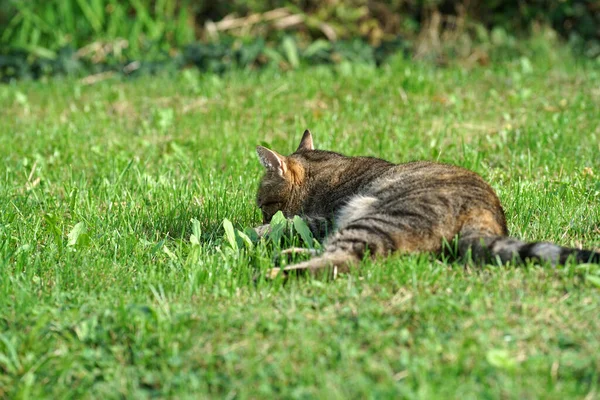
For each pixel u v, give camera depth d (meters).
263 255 9.43
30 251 9.93
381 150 14.47
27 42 24.97
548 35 23.50
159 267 9.29
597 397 6.30
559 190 11.78
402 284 8.29
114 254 9.87
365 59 22.72
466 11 24.97
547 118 16.22
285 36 23.14
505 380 6.45
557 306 7.71
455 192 9.18
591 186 12.08
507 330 7.25
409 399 6.23
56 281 8.88
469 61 22.55
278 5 25.38
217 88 19.53
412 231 8.88
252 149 14.99
